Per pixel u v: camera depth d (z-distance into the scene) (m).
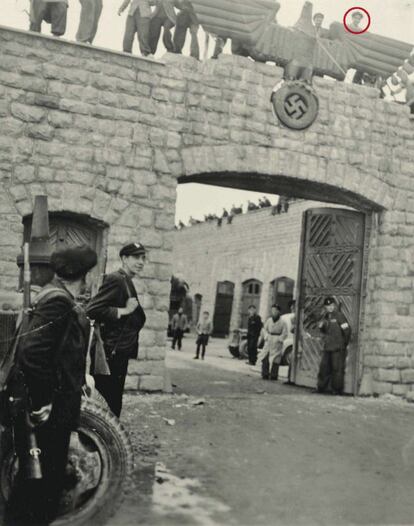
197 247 36.97
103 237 10.81
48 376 4.03
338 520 5.01
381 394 12.36
